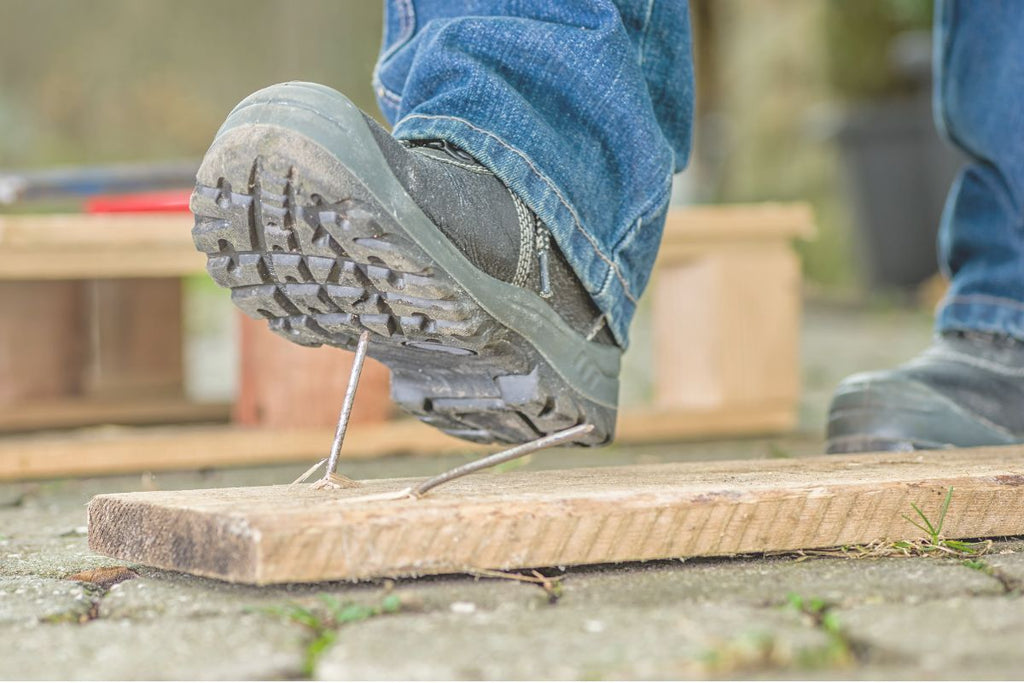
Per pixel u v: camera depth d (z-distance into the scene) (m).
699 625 2.14
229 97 26.56
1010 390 3.88
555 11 3.12
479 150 2.91
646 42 3.24
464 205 2.78
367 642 2.08
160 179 5.13
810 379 8.23
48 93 25.77
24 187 4.93
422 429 5.15
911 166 13.52
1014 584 2.47
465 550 2.43
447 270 2.66
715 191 16.84
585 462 4.87
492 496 2.56
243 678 1.95
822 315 12.83
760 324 5.72
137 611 2.35
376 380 5.09
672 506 2.58
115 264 4.66
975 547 2.85
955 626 2.11
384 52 3.38
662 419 5.53
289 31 26.48
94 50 26.03
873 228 13.73
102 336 5.89
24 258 4.53
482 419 3.10
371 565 2.36
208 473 4.88
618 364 3.19
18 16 25.62
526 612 2.26
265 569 2.27
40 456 4.65
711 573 2.58
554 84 3.05
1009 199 3.92
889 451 3.82
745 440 5.63
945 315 4.05
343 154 2.49
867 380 3.93
